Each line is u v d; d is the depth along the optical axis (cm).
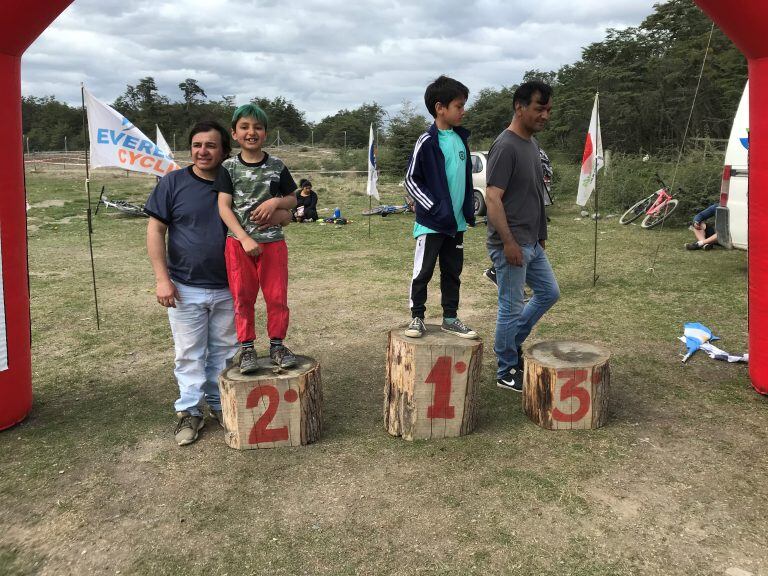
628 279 754
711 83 2858
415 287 365
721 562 246
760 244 394
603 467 320
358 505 289
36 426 378
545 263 409
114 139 535
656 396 412
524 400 382
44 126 7788
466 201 363
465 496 295
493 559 250
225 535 269
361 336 561
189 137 351
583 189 749
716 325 567
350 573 243
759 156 387
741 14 356
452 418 354
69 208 1644
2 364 363
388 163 3055
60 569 248
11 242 360
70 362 499
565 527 270
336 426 376
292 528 273
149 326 600
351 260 927
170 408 405
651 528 269
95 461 334
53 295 724
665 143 3300
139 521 279
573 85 4081
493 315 621
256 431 343
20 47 349
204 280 354
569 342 402
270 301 347
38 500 296
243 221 332
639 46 3747
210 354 379
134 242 1110
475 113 5725
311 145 6312
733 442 346
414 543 261
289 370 352
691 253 920
